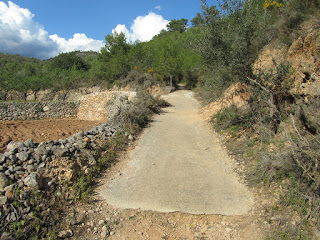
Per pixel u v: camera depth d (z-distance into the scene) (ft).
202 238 12.48
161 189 17.40
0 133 39.73
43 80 97.86
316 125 17.17
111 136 27.68
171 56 82.74
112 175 19.62
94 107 65.46
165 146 26.99
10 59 195.93
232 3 24.36
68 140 21.21
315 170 13.82
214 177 19.24
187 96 68.69
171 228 13.37
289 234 11.58
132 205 15.37
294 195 13.80
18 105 65.41
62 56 152.97
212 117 36.40
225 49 24.71
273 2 31.45
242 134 26.58
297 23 24.23
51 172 16.21
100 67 109.19
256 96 25.05
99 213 14.35
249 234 12.37
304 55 21.61
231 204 15.37
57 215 13.28
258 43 26.84
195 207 15.20
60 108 69.46
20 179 14.67
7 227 11.50
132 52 106.01
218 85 30.68
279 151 18.01
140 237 12.52
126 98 54.24
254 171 18.33
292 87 22.30
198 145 27.35
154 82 83.46
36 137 37.42
